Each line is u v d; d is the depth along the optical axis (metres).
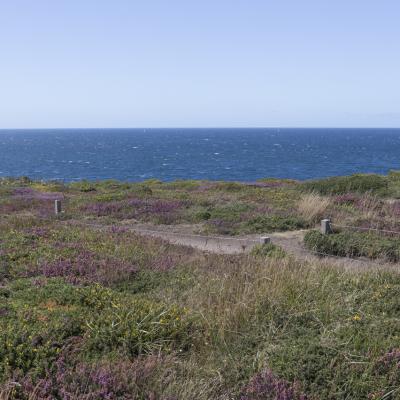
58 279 9.30
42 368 5.79
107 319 7.09
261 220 18.72
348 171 78.94
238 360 6.66
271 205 22.09
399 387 5.86
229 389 5.95
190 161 107.38
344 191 24.94
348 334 7.05
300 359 6.33
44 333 6.45
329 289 8.79
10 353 5.87
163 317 7.32
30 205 24.06
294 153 135.00
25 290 8.53
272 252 12.67
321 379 6.04
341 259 13.34
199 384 5.94
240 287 8.78
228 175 76.00
